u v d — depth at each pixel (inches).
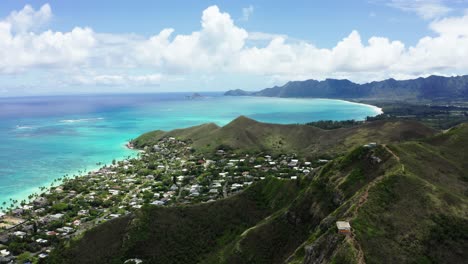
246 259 4077.3
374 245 2923.2
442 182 3956.7
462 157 4845.0
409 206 3344.0
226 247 4379.9
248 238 4276.6
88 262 4133.9
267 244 4202.8
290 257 3585.1
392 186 3570.4
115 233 4439.0
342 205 3641.7
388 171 4033.0
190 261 4284.0
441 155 4778.5
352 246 2874.0
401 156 4298.7
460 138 5310.0
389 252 2886.3
